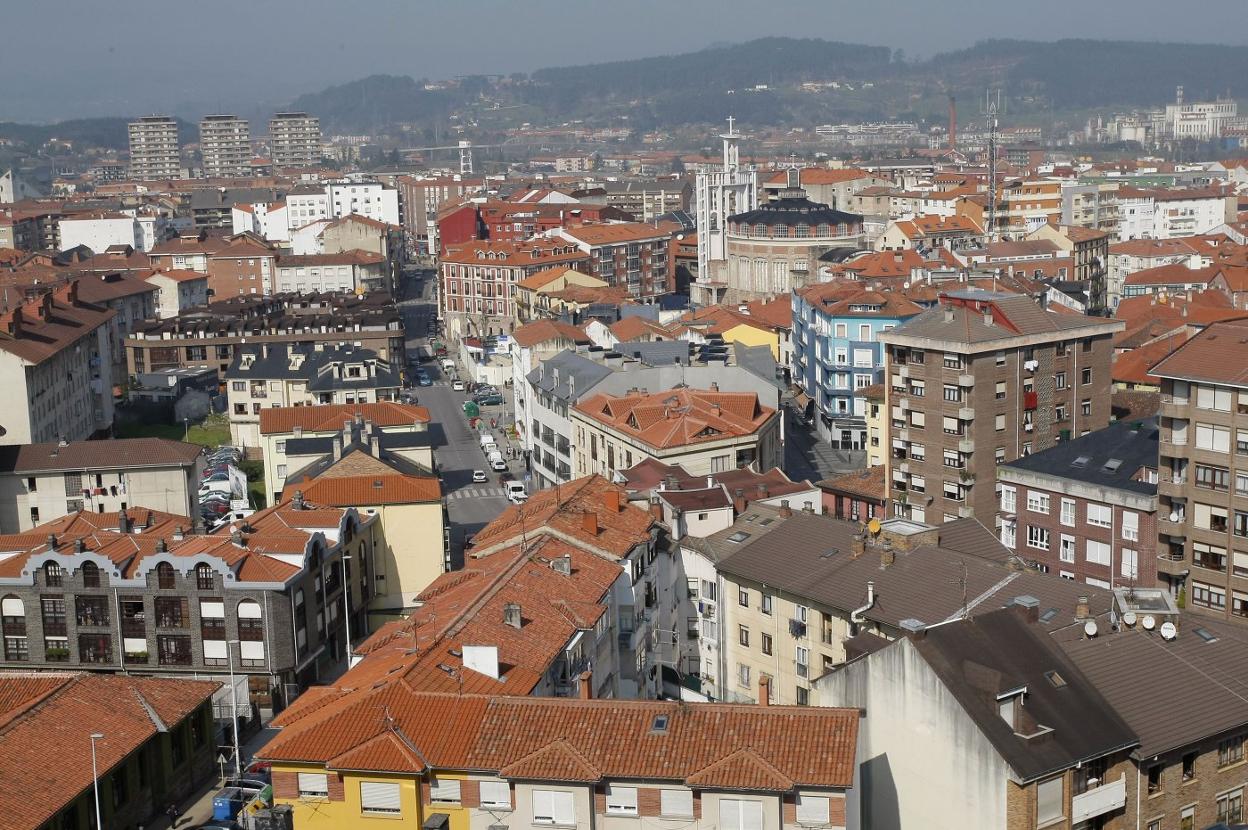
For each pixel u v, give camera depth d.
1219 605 140.00
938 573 113.31
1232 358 139.38
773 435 195.00
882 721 93.06
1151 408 192.50
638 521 134.00
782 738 85.38
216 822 113.62
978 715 87.12
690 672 136.38
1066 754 86.19
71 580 143.00
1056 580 108.56
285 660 142.50
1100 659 95.12
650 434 179.88
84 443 197.62
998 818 86.25
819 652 117.81
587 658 110.88
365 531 162.62
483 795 86.25
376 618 165.88
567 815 85.38
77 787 101.88
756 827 83.56
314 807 88.12
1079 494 150.75
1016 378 169.38
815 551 124.00
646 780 84.38
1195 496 141.25
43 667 144.50
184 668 143.25
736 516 144.12
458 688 94.06
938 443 170.75
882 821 93.75
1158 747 88.69
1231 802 94.00
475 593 112.00
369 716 90.06
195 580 141.88
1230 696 93.69
